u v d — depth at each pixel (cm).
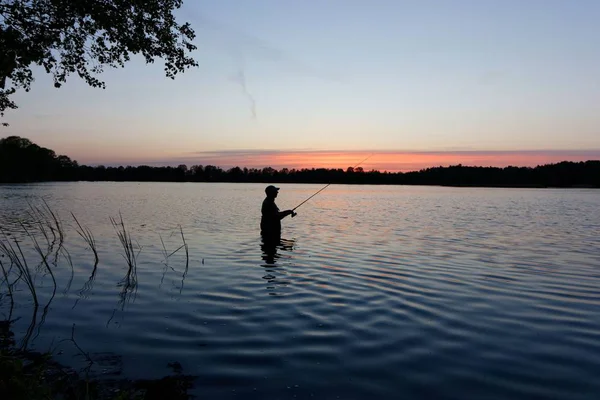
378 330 599
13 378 382
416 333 588
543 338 575
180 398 412
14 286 841
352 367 484
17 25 927
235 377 457
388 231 1789
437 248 1332
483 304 727
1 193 5881
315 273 959
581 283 880
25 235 1580
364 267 1027
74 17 1016
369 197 5631
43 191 6819
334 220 2286
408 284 859
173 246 1345
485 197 5781
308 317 651
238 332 589
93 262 1080
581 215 2705
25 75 1134
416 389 436
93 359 501
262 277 917
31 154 13425
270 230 1498
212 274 947
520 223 2169
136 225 1952
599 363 499
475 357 513
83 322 630
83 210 2867
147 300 742
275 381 449
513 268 1027
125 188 9250
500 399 418
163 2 1098
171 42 1112
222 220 2216
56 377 454
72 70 1116
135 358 504
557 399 418
